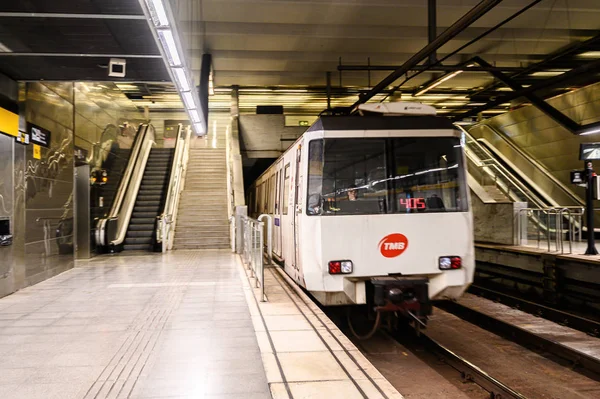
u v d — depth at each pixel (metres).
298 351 4.67
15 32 6.04
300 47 15.27
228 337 5.17
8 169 7.65
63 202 10.05
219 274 9.66
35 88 8.59
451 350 7.07
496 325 8.08
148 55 7.02
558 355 6.65
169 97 22.52
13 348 4.79
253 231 8.80
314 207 6.16
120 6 5.37
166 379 3.93
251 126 22.23
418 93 20.75
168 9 5.29
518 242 11.80
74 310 6.49
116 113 15.70
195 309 6.54
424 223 6.25
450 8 11.88
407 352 6.75
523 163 15.78
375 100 22.64
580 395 5.40
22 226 8.12
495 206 12.49
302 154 6.56
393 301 5.93
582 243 11.82
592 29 13.84
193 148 20.52
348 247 6.07
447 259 6.23
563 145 14.98
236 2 11.55
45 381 3.88
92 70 7.62
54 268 9.52
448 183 6.44
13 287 7.80
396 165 6.36
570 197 13.73
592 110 13.82
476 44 15.05
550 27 13.41
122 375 4.02
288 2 11.55
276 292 7.79
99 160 13.73
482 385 5.52
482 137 18.47
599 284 8.51
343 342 4.98
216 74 18.77
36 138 8.64
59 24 5.83
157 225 13.98
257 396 3.58
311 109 26.03
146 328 5.55
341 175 6.24
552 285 9.64
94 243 12.84
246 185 29.86
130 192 15.51
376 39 14.42
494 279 12.07
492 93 20.94
